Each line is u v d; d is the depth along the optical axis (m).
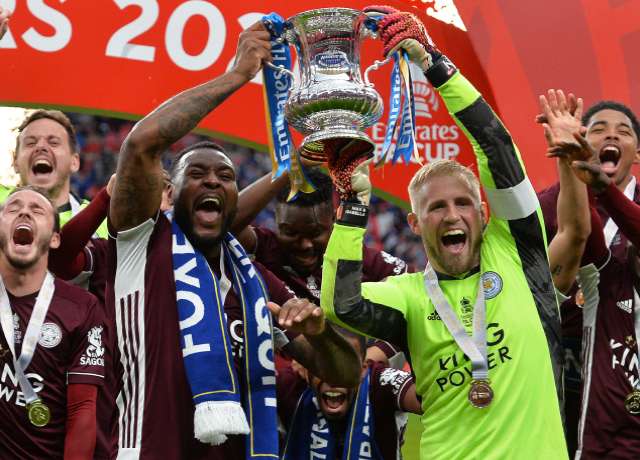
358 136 6.22
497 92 10.14
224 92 6.58
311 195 8.41
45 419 7.32
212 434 6.45
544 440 6.18
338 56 6.54
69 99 9.74
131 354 6.69
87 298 7.64
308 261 8.53
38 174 8.88
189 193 6.89
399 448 7.79
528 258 6.55
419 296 6.58
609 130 8.16
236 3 9.90
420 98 10.23
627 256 7.67
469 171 6.59
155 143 6.48
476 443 6.21
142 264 6.79
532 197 6.52
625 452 7.44
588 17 10.03
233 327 6.89
